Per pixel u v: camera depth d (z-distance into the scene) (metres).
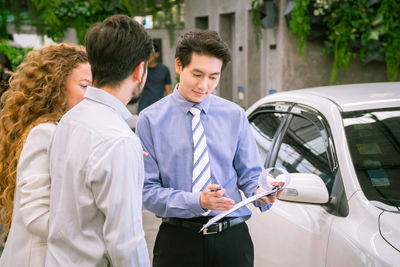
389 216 2.03
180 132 2.12
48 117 1.67
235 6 8.48
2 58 5.26
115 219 1.33
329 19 6.44
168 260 2.17
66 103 1.73
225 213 1.80
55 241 1.42
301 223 2.38
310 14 6.48
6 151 1.73
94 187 1.34
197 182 2.07
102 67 1.43
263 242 2.66
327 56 6.94
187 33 2.04
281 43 6.84
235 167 2.21
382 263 1.84
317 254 2.22
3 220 1.80
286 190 2.22
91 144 1.36
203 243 2.10
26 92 1.70
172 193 2.04
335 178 2.34
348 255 2.02
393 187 2.19
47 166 1.53
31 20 6.21
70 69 1.71
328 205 2.29
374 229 2.00
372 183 2.22
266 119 3.21
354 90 2.89
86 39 1.46
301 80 6.96
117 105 1.45
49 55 1.71
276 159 2.91
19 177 1.54
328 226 2.21
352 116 2.53
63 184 1.40
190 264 2.13
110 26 1.43
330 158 2.43
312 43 6.87
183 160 2.11
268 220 2.63
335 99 2.72
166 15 6.62
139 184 1.38
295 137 2.81
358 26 6.34
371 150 2.36
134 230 1.35
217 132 2.12
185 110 2.11
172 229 2.14
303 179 2.23
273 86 7.20
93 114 1.42
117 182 1.32
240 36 8.48
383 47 6.50
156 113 2.14
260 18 6.88
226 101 2.18
